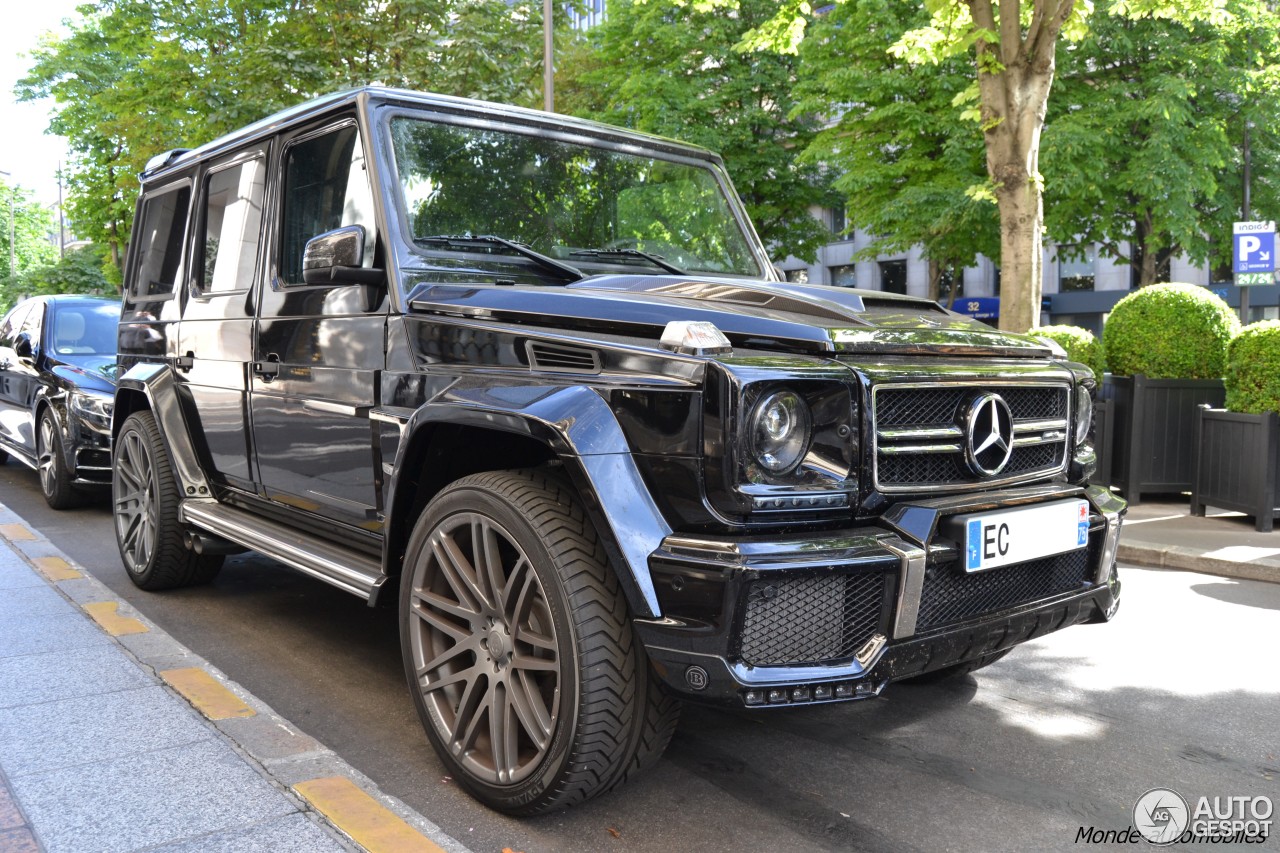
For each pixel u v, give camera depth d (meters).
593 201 3.77
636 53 22.36
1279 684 3.89
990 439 2.69
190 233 4.63
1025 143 8.41
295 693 3.65
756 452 2.32
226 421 4.21
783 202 22.58
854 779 2.96
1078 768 3.07
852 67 18.33
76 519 7.22
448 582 2.84
